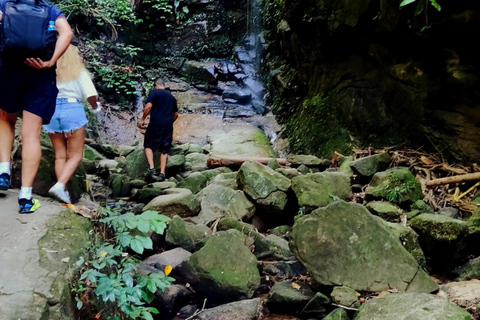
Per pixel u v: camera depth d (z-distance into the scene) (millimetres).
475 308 3076
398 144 6301
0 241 2830
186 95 11812
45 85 3090
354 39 7102
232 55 13531
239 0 14117
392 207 4645
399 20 5734
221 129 9531
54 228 3062
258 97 11016
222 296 3555
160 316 3340
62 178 3455
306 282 3738
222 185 5500
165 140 6527
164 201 4840
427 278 3430
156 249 4148
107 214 3564
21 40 2861
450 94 5648
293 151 8203
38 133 3154
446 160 5613
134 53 10938
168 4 13320
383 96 6609
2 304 2402
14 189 3695
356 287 3412
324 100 7703
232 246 3744
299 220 3723
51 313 2504
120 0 10781
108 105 10094
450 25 5012
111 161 7152
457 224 3906
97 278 2932
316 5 7699
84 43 10641
